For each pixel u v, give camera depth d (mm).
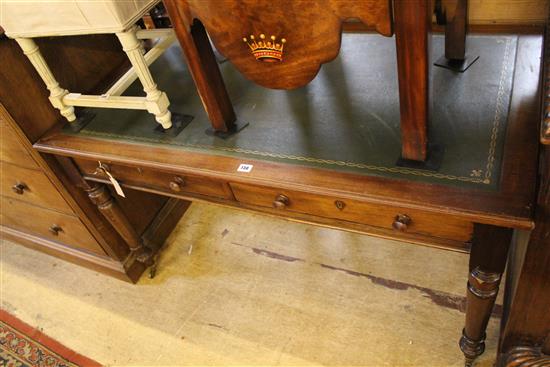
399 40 683
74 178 1314
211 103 980
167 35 1174
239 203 1061
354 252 1525
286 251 1587
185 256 1665
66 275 1723
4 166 1422
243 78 1188
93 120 1197
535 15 1021
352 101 1009
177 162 986
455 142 832
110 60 1388
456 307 1309
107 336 1482
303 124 989
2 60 1099
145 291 1586
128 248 1614
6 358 1491
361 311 1361
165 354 1393
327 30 738
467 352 1094
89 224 1473
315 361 1279
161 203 1731
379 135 904
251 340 1367
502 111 863
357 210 882
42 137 1213
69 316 1574
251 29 792
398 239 900
